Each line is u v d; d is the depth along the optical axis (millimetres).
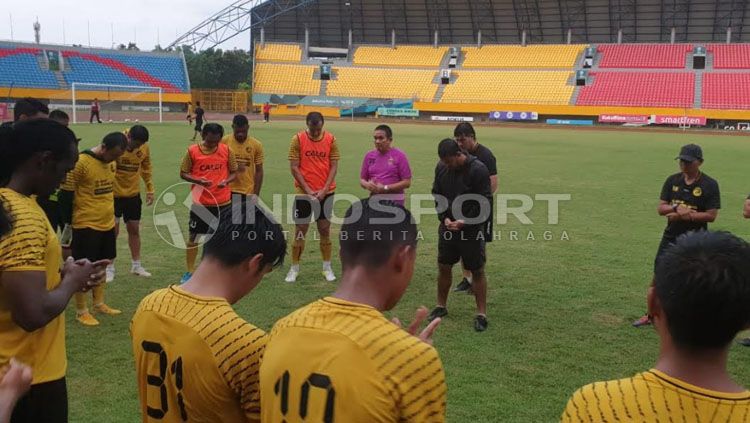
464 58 61281
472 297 7191
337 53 65625
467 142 7277
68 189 6184
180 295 2270
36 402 2781
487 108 55125
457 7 61000
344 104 59656
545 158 23016
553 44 59688
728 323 1604
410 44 64625
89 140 24141
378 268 2057
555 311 6637
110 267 7602
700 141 33375
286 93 60906
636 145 29672
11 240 2514
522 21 60062
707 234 1760
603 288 7484
